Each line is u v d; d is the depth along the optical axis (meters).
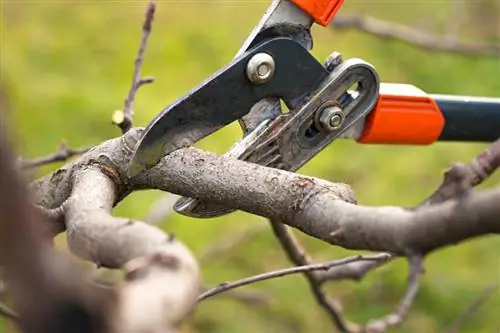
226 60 2.68
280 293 1.86
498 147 0.92
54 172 1.00
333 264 1.06
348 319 1.85
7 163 0.78
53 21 2.84
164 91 2.49
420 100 1.04
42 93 2.45
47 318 0.79
